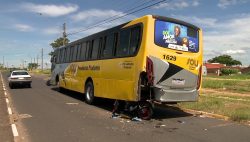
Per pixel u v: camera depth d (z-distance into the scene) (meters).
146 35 12.15
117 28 14.43
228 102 16.89
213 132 10.30
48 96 22.02
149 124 11.66
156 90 12.27
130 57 13.00
